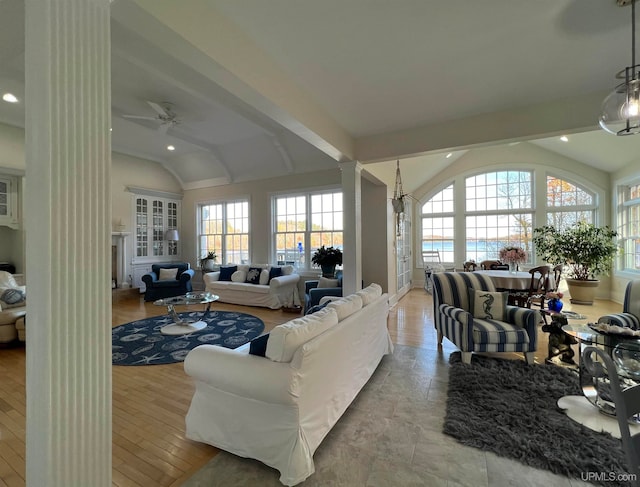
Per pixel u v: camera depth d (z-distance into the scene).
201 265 7.70
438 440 1.97
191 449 1.92
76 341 1.13
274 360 1.74
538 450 1.82
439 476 1.67
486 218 7.80
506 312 3.35
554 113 3.11
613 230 6.30
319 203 6.64
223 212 7.87
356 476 1.67
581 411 2.23
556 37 2.17
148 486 1.62
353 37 2.17
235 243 7.73
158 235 7.88
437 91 2.93
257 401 1.76
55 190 1.09
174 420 2.24
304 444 1.66
